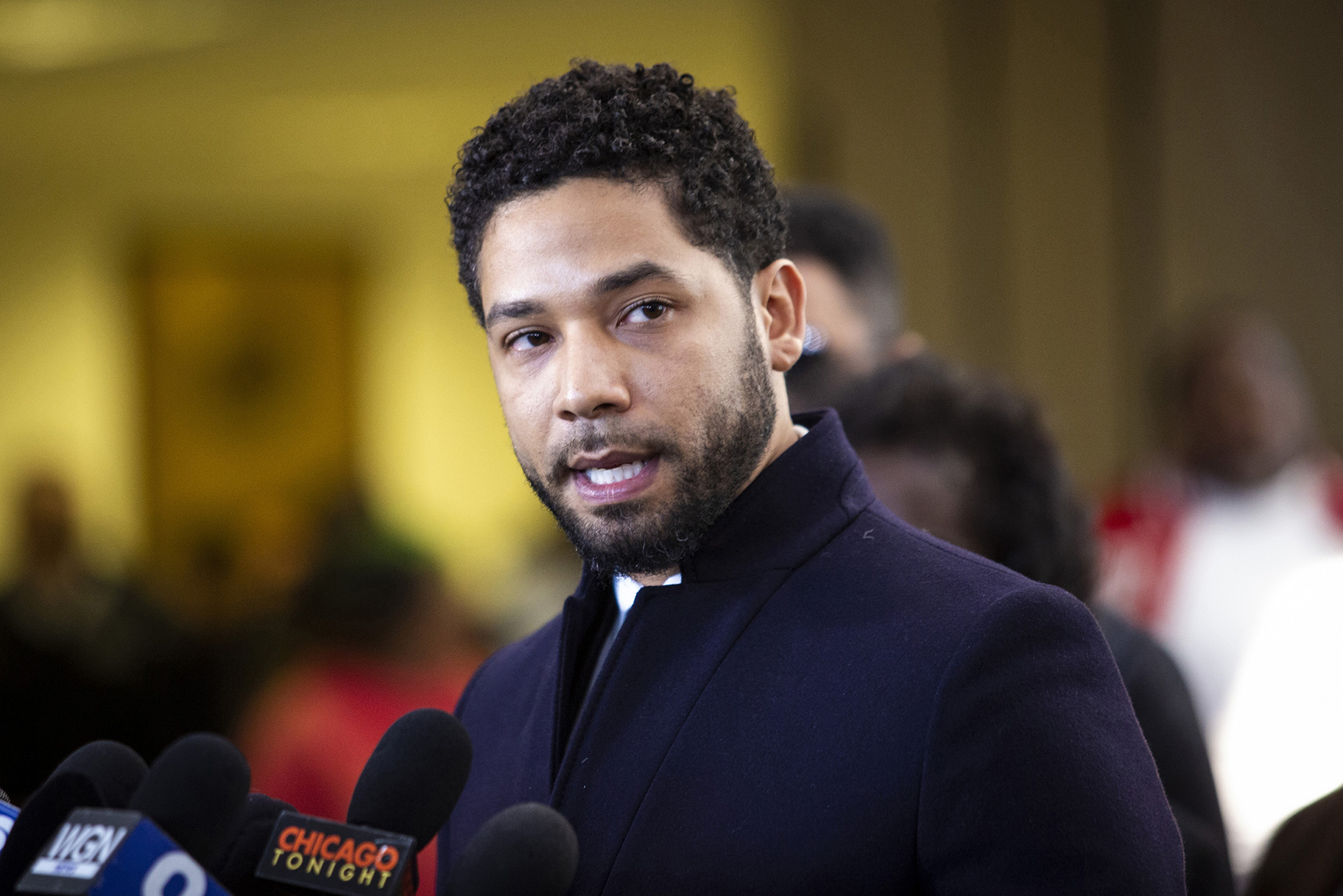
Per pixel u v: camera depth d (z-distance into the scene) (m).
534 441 3.22
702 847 3.11
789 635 3.28
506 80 20.97
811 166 13.99
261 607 15.14
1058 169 13.62
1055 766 2.95
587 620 3.60
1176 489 9.02
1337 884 3.89
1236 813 7.57
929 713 3.05
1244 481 8.82
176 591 22.34
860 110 13.89
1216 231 13.55
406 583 8.02
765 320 3.38
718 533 3.39
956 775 2.98
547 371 3.18
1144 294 13.55
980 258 13.56
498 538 24.12
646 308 3.14
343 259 24.53
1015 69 13.63
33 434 23.89
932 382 5.15
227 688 12.89
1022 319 13.54
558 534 17.83
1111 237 13.62
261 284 24.41
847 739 3.11
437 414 24.48
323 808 7.61
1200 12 13.59
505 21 18.72
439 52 19.73
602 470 3.19
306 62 20.02
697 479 3.20
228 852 2.86
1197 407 8.97
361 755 7.71
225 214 24.36
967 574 3.27
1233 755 7.71
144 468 24.06
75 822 2.61
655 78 3.27
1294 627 7.77
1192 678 8.55
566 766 3.33
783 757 3.14
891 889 3.02
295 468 24.34
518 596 17.47
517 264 3.16
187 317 24.22
